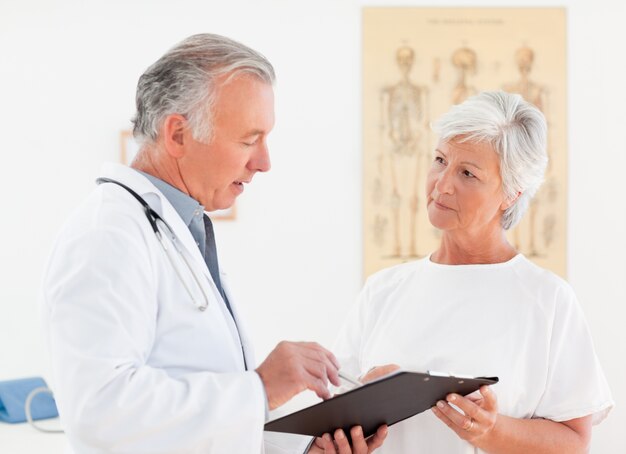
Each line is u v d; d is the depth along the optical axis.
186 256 1.41
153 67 1.41
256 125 1.39
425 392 1.34
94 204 1.35
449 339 1.62
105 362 1.19
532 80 3.66
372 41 3.62
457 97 3.64
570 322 1.60
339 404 1.30
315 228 3.63
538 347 1.57
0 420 2.87
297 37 3.61
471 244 1.66
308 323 3.63
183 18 3.59
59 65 3.56
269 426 1.40
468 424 1.42
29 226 3.56
